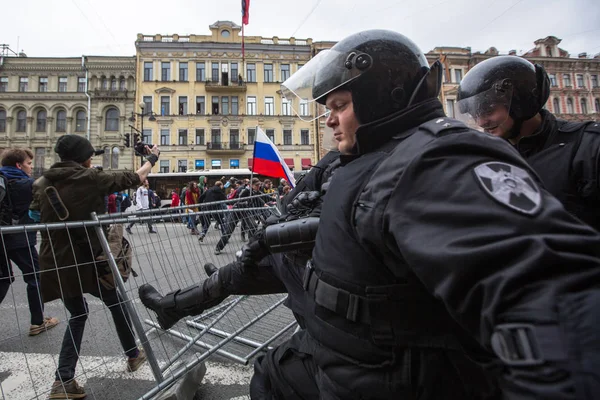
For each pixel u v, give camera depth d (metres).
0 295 2.68
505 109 1.49
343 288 0.73
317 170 1.77
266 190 13.12
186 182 20.94
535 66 1.51
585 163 1.36
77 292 1.93
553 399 0.37
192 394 1.89
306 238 1.00
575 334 0.37
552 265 0.42
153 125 29.58
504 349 0.43
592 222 1.39
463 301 0.48
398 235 0.57
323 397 0.84
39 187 2.00
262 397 1.21
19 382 2.09
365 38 0.87
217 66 30.62
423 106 0.81
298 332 1.26
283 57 31.06
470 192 0.52
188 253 2.66
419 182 0.57
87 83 29.58
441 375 0.64
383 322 0.67
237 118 30.23
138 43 29.69
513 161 0.56
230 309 2.80
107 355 2.41
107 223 1.88
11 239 2.68
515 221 0.46
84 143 2.16
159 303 1.77
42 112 29.72
